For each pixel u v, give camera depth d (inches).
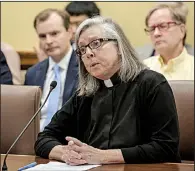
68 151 126.8
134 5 281.4
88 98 147.1
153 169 117.5
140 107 136.3
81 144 125.7
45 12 226.4
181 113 163.6
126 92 138.2
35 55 294.5
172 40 208.4
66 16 226.1
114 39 138.0
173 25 207.9
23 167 121.9
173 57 211.2
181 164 125.1
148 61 219.8
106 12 288.0
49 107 206.2
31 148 167.3
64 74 214.8
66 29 222.4
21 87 174.2
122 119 135.5
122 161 125.6
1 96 174.1
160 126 131.3
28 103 170.4
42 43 225.0
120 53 138.4
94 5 259.0
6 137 171.5
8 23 314.8
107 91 140.9
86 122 147.3
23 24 312.7
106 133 135.9
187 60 211.0
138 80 138.1
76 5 256.2
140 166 122.0
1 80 257.9
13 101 172.2
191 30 267.0
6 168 121.0
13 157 144.3
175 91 165.5
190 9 266.1
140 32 281.7
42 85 216.8
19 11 313.4
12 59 281.4
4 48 282.0
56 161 133.0
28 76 223.1
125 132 133.6
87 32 137.0
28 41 310.5
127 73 138.9
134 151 126.6
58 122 150.1
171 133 130.2
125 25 285.1
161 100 132.7
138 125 135.2
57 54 217.5
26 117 169.8
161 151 127.6
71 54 218.1
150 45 249.3
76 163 124.1
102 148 134.8
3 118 172.4
